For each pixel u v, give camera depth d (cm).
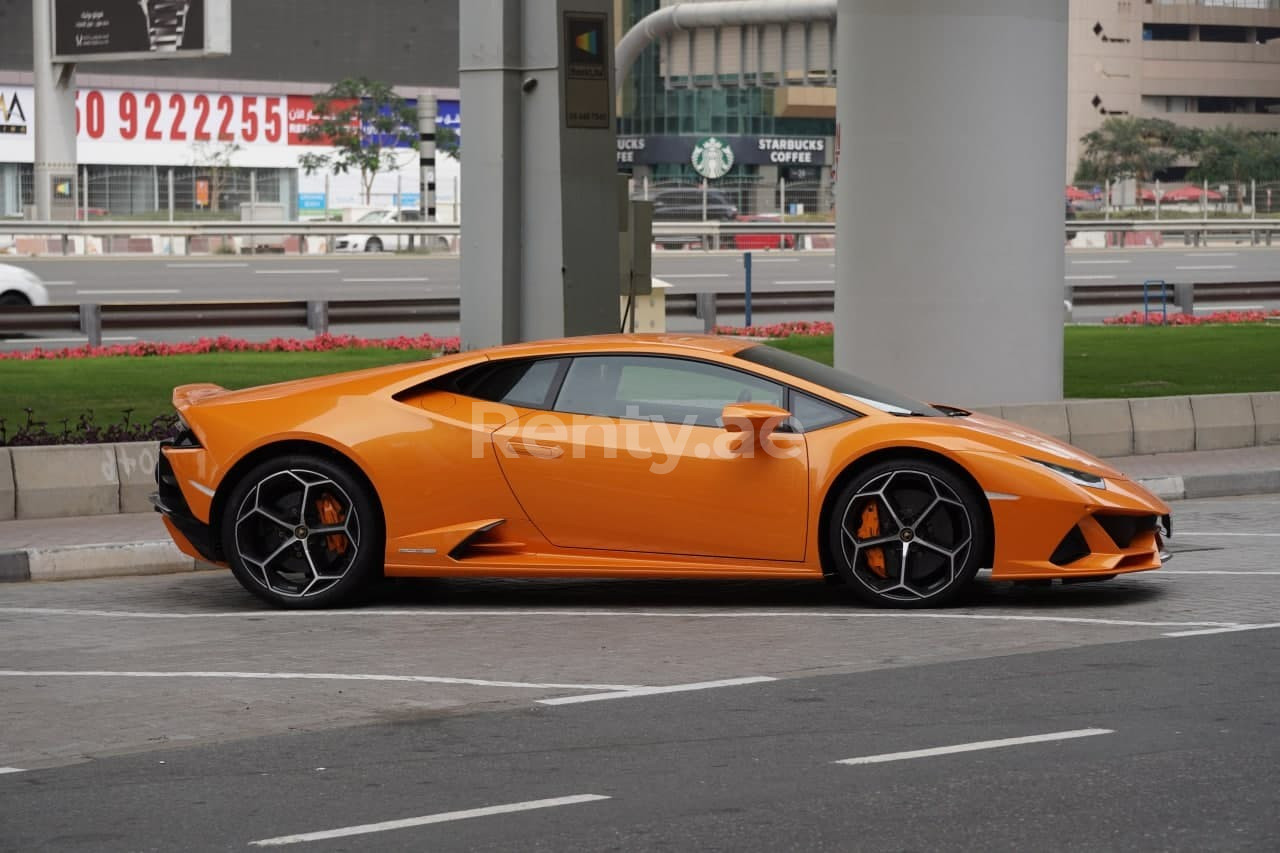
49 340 4416
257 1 12631
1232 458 2669
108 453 2159
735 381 1580
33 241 7300
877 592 1559
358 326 4766
